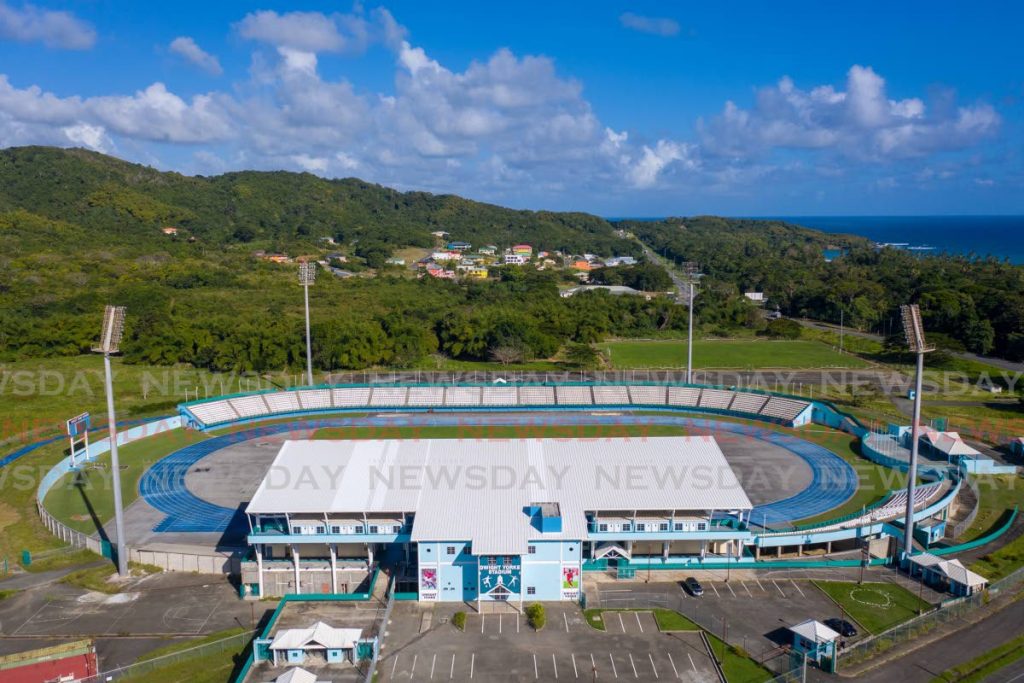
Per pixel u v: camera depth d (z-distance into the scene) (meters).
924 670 53.94
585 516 68.25
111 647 58.34
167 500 89.75
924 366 171.25
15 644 58.66
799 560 72.88
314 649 54.66
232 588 68.50
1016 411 131.50
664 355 189.88
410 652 56.34
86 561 73.88
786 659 55.34
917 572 69.44
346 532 67.69
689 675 53.47
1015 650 56.44
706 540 72.19
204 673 54.81
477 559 63.44
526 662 55.16
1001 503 88.12
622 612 62.59
